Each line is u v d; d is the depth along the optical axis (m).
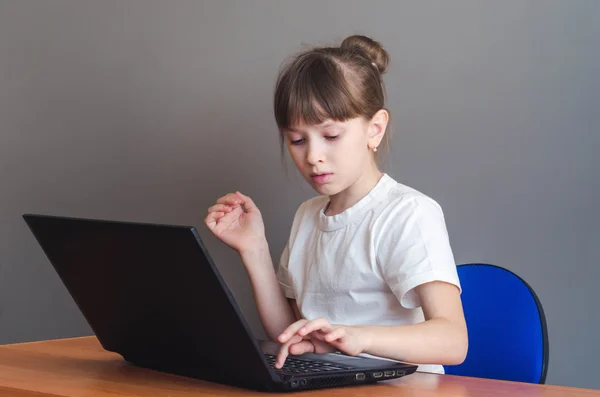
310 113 1.17
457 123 1.91
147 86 2.33
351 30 2.03
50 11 2.46
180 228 0.77
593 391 0.89
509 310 1.47
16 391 0.88
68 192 2.45
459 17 1.90
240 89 2.19
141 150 2.34
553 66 1.80
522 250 1.84
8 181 2.51
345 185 1.23
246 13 2.18
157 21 2.31
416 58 1.95
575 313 1.79
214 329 0.85
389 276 1.23
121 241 0.87
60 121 2.46
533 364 1.40
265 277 1.44
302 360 1.03
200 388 0.90
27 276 2.48
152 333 0.97
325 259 1.38
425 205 1.27
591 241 1.77
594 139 1.76
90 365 1.07
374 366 0.96
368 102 1.24
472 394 0.86
